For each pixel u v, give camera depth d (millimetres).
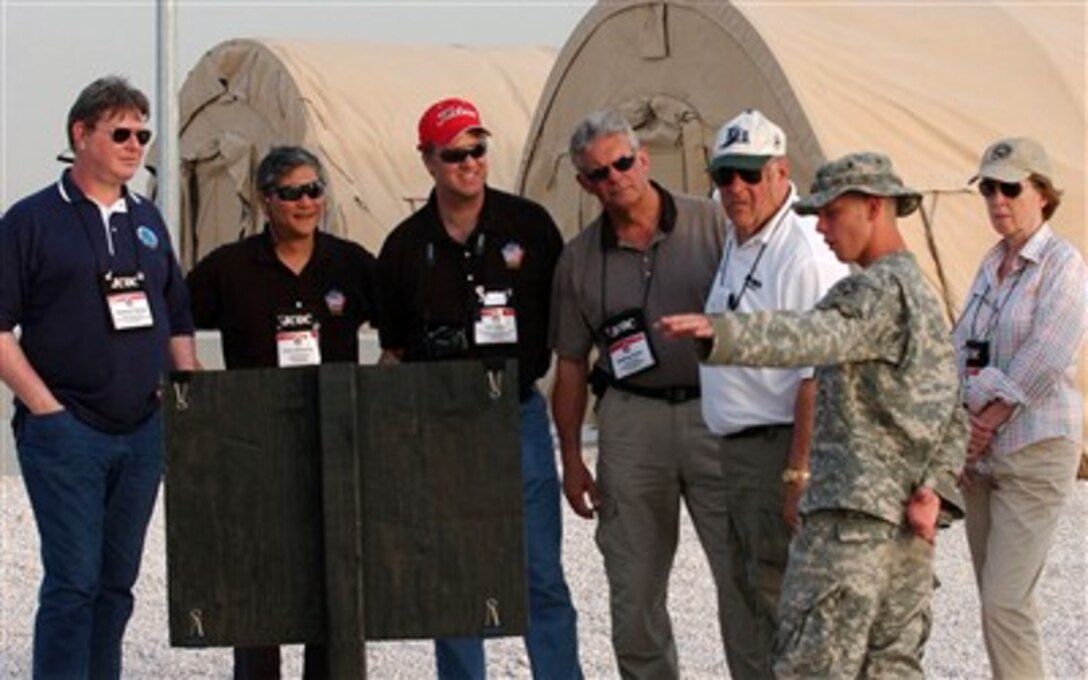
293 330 7855
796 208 6227
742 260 7023
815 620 6102
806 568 6133
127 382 7414
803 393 6824
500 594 5941
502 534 5934
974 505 7527
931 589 6195
